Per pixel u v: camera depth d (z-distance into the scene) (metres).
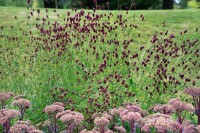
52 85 6.29
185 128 3.97
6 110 4.23
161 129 3.67
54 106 4.38
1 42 10.31
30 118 5.44
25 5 21.34
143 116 4.70
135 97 6.30
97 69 6.55
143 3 26.91
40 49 7.16
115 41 6.66
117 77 5.97
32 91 6.23
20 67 7.55
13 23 13.45
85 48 7.21
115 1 24.88
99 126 4.35
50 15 14.60
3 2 20.84
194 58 8.67
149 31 13.48
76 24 6.78
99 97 5.84
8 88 6.38
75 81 6.25
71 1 26.73
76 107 5.67
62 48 6.96
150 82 6.54
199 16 15.31
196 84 7.69
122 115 4.26
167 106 4.39
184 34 12.62
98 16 6.83
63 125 5.18
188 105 4.27
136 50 11.30
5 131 4.56
